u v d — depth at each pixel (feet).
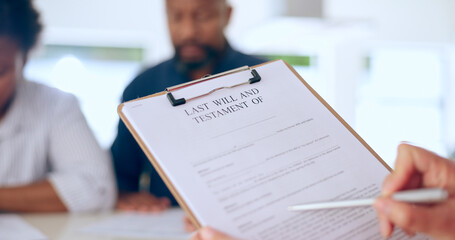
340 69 15.72
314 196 1.58
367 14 16.37
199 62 4.64
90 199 3.79
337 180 1.65
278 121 1.78
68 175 3.89
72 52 16.56
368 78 18.40
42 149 4.30
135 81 4.35
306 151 1.71
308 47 16.07
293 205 1.54
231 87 1.87
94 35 15.62
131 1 15.42
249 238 1.45
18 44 4.20
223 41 4.86
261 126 1.74
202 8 4.58
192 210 1.49
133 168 4.54
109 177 4.04
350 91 15.76
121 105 1.73
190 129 1.68
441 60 17.94
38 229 3.09
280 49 16.15
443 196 1.29
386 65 18.43
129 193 4.33
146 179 4.65
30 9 4.46
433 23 16.75
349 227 1.54
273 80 1.94
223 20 4.85
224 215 1.48
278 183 1.59
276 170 1.62
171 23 4.74
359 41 15.89
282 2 7.55
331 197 1.59
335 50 15.62
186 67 4.61
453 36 16.83
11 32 4.07
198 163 1.59
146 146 1.62
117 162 4.50
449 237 1.34
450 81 17.83
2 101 4.10
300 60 16.55
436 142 18.15
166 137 1.65
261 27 8.11
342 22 7.89
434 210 1.35
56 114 4.36
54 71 16.47
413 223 1.34
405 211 1.33
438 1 16.65
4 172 4.16
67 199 3.73
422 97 18.52
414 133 18.49
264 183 1.58
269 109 1.81
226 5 4.95
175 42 4.71
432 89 18.40
